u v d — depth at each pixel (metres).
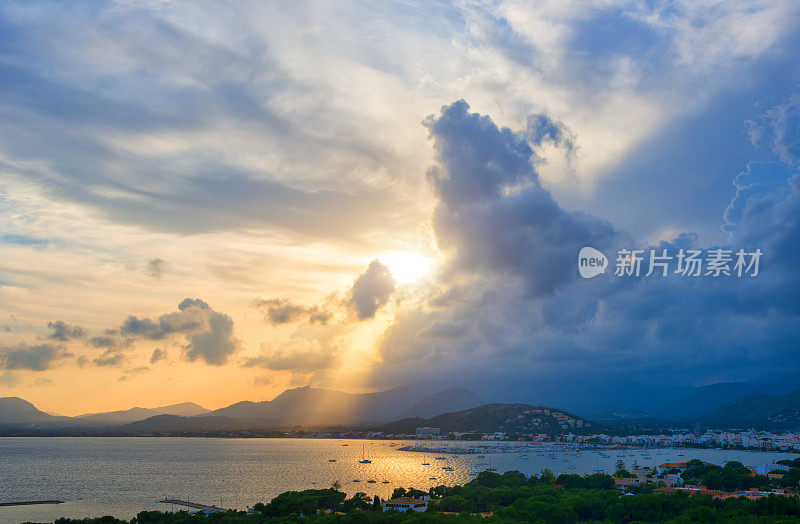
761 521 185.50
